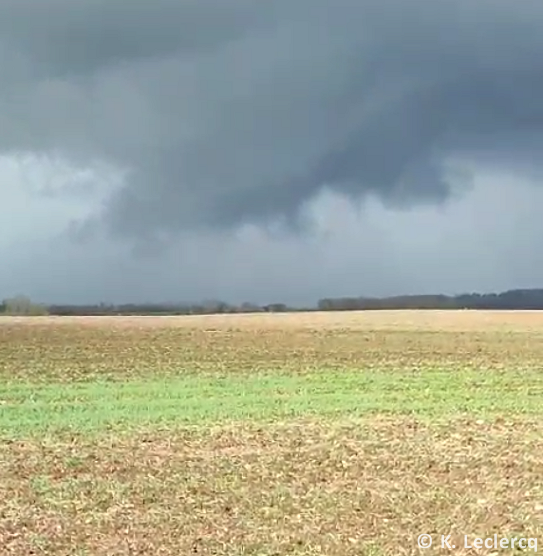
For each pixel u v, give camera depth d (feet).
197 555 37.68
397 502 46.42
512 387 102.53
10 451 62.54
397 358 144.46
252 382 108.47
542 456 59.16
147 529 41.68
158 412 82.58
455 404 87.56
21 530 41.63
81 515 44.37
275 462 57.72
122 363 134.72
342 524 42.22
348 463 57.16
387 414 80.69
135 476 53.78
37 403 89.30
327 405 87.04
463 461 57.57
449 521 42.60
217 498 47.75
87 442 66.28
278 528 41.60
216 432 70.59
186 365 131.75
